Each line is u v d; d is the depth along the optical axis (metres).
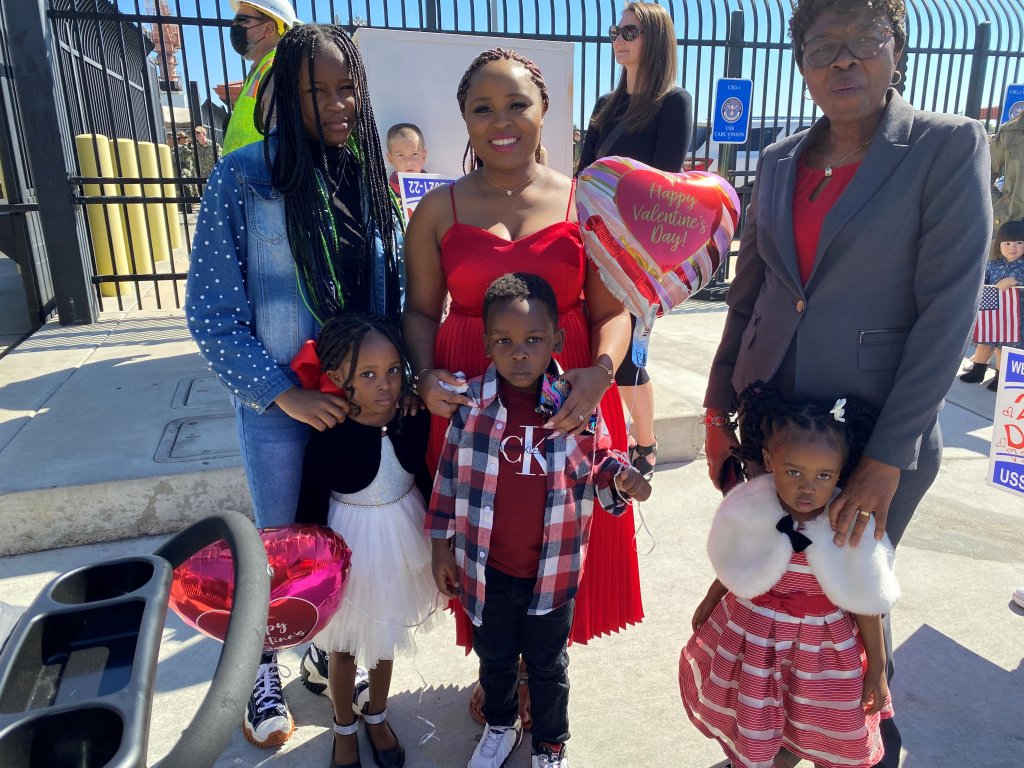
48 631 0.85
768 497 1.85
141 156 8.82
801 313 1.89
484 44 4.09
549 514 1.91
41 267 6.78
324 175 1.98
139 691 0.75
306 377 1.96
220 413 4.21
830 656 1.83
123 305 7.49
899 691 2.46
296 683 2.58
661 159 3.45
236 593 1.00
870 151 1.74
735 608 1.93
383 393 1.91
